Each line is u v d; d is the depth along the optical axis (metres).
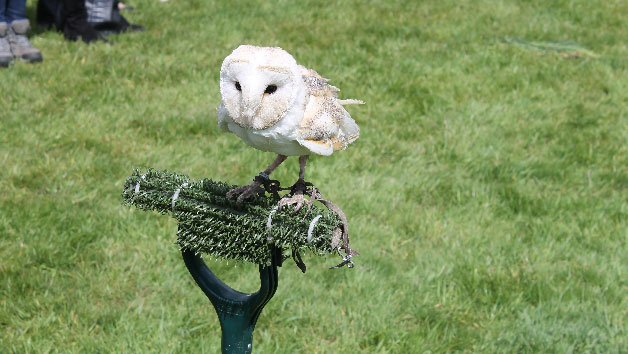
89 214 5.27
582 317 4.48
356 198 5.73
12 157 5.96
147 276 4.67
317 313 4.43
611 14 11.17
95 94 7.37
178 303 4.48
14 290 4.41
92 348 4.00
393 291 4.71
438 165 6.51
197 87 7.75
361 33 9.81
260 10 10.50
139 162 6.09
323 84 2.35
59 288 4.49
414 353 4.15
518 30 10.27
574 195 6.05
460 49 9.37
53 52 8.39
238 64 2.09
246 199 2.42
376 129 7.07
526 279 4.85
